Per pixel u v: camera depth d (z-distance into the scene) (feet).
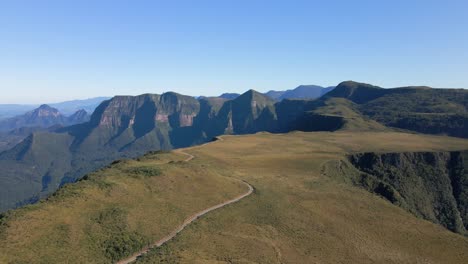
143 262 178.91
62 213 204.44
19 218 188.44
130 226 212.84
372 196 375.04
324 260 210.18
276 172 409.28
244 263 189.88
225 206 276.41
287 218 266.98
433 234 278.46
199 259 186.19
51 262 166.81
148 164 357.00
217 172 370.32
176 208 254.06
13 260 160.66
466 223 440.86
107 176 278.26
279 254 208.13
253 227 242.37
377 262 217.36
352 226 270.05
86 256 179.01
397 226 285.02
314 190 348.59
